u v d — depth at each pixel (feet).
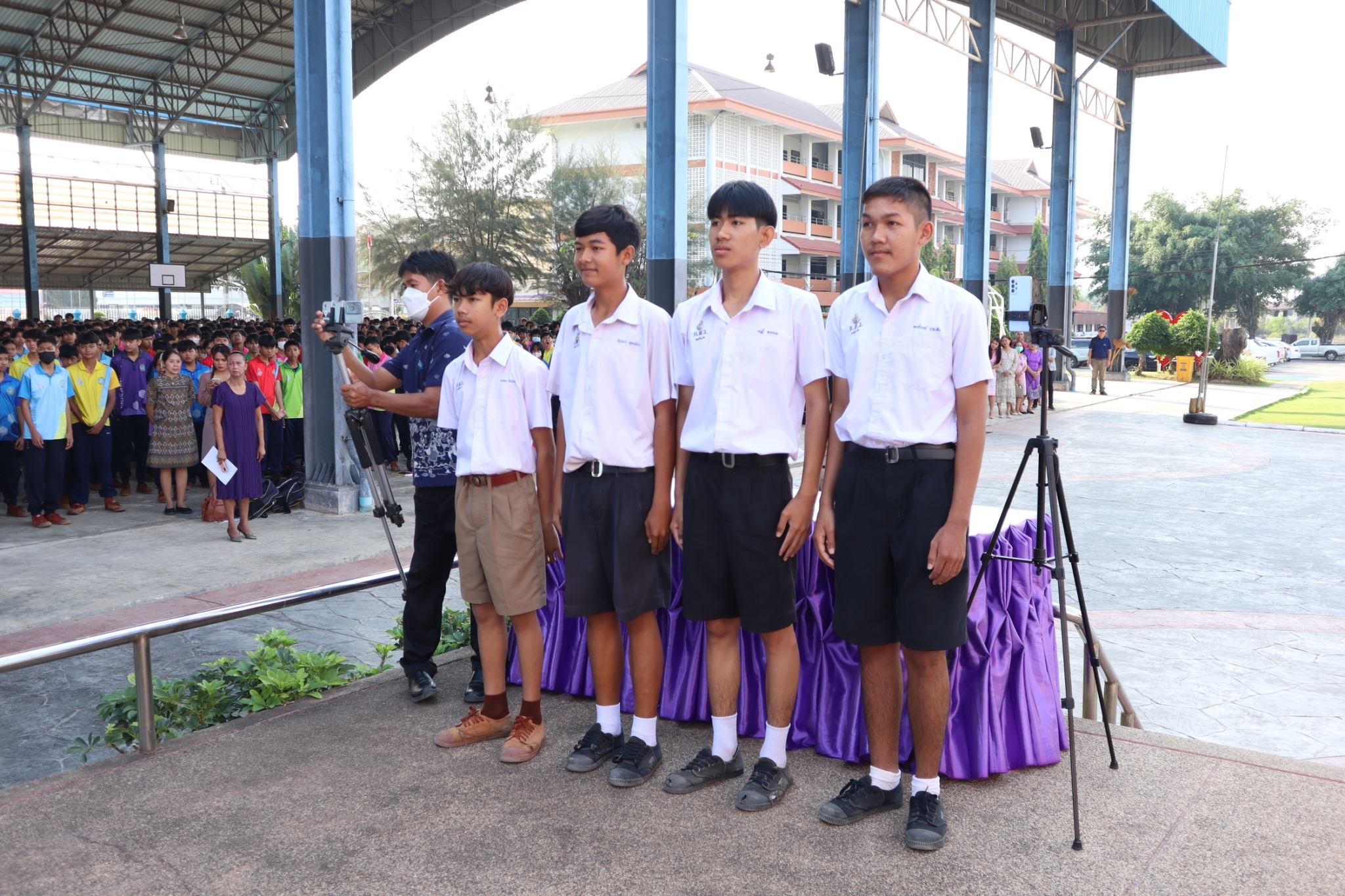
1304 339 163.32
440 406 10.39
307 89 27.76
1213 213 162.30
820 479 9.22
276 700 11.69
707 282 109.09
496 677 10.16
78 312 133.08
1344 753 13.02
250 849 7.94
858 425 8.07
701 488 8.70
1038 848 7.84
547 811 8.58
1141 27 83.61
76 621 17.95
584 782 9.19
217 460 24.22
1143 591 21.18
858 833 8.16
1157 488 34.30
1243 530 27.61
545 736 10.32
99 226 95.86
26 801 8.80
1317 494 33.27
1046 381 8.10
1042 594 9.97
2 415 26.43
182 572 21.68
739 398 8.46
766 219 8.41
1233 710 14.52
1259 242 160.45
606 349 9.05
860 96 49.39
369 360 29.37
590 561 9.23
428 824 8.35
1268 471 38.40
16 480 27.84
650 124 33.53
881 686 8.31
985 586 9.22
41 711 13.80
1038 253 161.17
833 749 9.71
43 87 81.15
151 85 85.81
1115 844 7.89
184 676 15.07
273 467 33.58
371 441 11.47
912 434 7.84
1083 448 45.11
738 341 8.48
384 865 7.68
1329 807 8.48
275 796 8.92
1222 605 20.15
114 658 16.02
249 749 10.00
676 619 10.90
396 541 25.14
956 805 8.63
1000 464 39.60
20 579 20.97
